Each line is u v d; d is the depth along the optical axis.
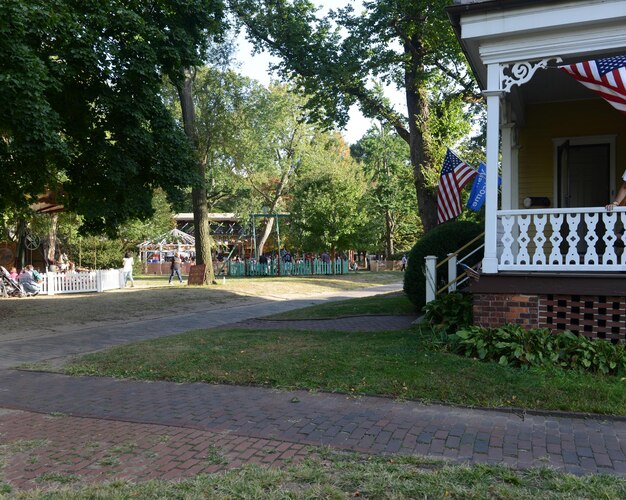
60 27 11.97
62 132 14.03
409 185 47.38
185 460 4.69
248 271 38.34
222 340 9.90
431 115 18.84
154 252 49.16
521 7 7.78
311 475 4.20
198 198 26.59
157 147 14.88
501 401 5.91
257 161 38.81
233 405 6.28
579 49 7.77
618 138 11.51
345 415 5.75
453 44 16.75
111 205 14.78
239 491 3.93
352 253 54.12
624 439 4.94
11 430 5.70
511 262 7.96
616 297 7.27
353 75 18.69
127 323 14.41
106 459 4.73
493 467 4.28
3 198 15.05
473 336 7.51
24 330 13.14
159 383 7.50
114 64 13.34
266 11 19.50
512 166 11.93
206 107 29.22
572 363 6.67
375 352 7.90
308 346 8.76
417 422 5.46
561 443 4.86
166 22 15.20
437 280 11.52
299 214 37.69
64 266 27.77
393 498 3.78
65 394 7.16
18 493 4.04
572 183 11.80
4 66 10.84
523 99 11.72
